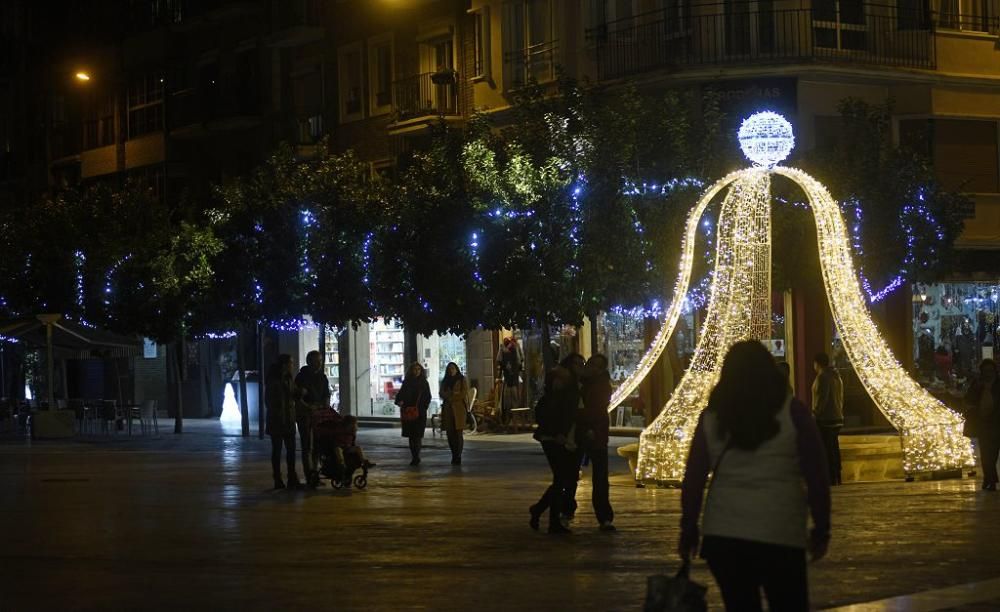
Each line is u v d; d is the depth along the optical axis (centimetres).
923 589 1137
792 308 3266
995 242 3422
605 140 2723
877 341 2158
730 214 2245
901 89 3359
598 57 3450
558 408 1563
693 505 705
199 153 5212
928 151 3375
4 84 6328
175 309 3984
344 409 4450
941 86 3372
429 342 4194
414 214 3030
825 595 1110
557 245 2739
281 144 3722
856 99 3209
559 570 1284
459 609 1084
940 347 3381
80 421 4181
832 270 2116
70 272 4400
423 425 2708
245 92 4912
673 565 1307
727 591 680
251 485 2303
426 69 4153
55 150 5938
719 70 3203
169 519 1784
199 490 2220
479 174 2914
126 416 4147
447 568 1309
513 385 3684
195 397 5106
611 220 2692
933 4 3388
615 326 3522
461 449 2684
